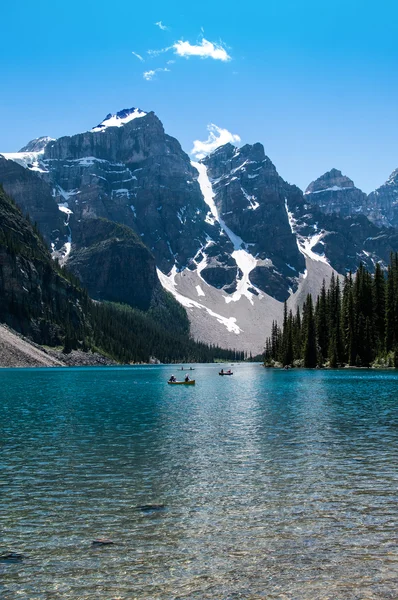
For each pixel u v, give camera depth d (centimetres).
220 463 3247
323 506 2377
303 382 10994
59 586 1689
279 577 1716
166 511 2348
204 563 1823
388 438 4031
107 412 6059
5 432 4525
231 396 8219
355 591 1622
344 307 16900
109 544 1995
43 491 2680
